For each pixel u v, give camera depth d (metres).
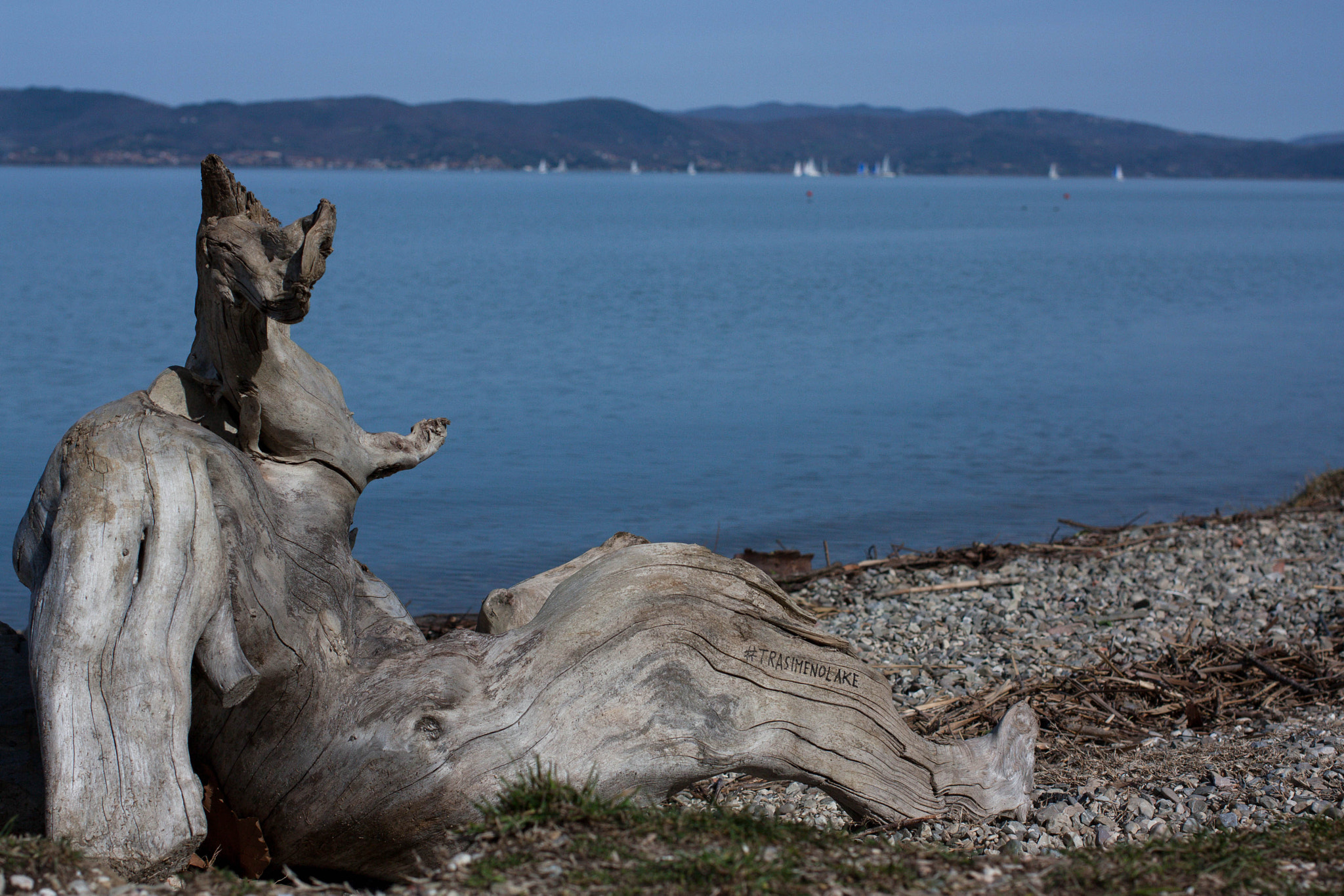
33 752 5.64
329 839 5.39
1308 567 14.23
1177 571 14.04
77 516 4.93
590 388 31.22
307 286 5.26
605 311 50.03
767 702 5.74
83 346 35.41
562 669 5.52
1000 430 26.27
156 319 41.97
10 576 14.80
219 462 5.29
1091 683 9.80
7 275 58.97
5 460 20.86
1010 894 4.43
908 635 11.69
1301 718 8.81
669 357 37.25
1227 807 6.84
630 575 5.74
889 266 80.81
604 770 5.39
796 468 22.16
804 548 16.75
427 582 14.82
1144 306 55.75
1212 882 4.58
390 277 64.62
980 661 10.70
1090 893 4.47
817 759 5.89
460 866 4.58
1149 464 22.98
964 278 70.50
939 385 32.62
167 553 4.93
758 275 71.06
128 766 4.66
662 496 19.81
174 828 4.68
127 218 130.62
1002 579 13.70
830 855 4.83
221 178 5.35
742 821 5.09
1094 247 108.31
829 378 33.69
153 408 5.43
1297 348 41.50
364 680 5.46
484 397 29.56
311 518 5.96
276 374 5.91
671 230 131.38
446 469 21.64
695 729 5.55
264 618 5.21
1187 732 8.70
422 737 5.27
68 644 4.74
